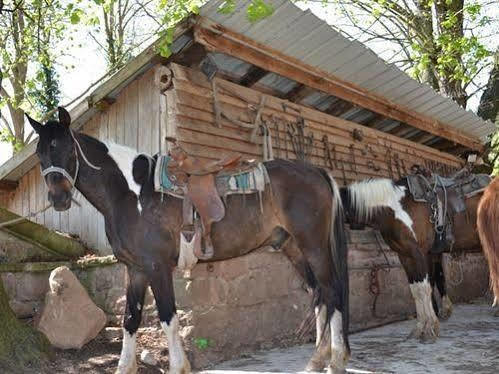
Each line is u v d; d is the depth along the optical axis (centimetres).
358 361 499
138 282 432
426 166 1027
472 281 1047
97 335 532
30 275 552
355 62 668
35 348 445
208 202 421
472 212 666
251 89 643
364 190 627
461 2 1177
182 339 493
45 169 408
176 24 510
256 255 580
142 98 577
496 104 1251
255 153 633
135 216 420
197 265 510
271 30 556
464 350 536
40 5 642
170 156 445
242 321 552
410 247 616
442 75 1132
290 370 469
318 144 743
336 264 443
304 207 444
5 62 925
